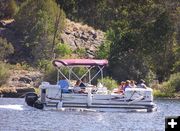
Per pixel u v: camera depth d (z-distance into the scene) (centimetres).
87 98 11556
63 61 11738
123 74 19775
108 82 17288
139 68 19775
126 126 9331
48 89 11644
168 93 18512
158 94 18500
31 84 19200
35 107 11781
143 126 9375
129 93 11631
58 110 11569
